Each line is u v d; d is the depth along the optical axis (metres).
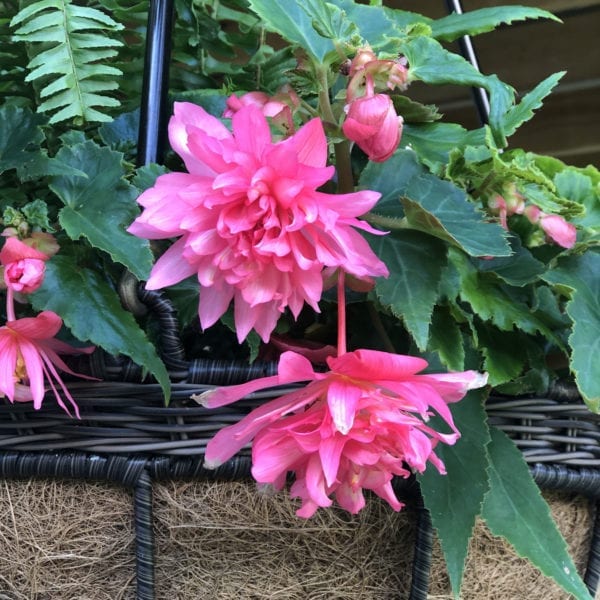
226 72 0.60
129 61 0.56
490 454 0.40
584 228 0.49
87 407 0.38
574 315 0.40
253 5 0.39
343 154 0.39
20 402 0.38
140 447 0.38
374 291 0.39
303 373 0.33
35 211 0.38
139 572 0.38
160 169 0.39
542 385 0.40
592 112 1.08
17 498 0.39
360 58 0.37
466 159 0.44
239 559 0.39
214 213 0.32
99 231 0.38
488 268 0.43
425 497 0.37
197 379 0.37
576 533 0.43
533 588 0.42
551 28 1.06
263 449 0.33
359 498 0.35
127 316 0.37
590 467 0.41
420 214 0.36
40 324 0.35
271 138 0.35
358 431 0.32
